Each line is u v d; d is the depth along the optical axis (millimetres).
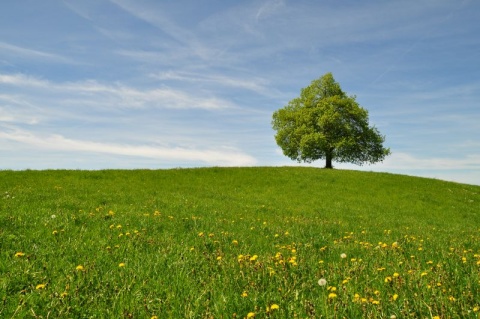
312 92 54625
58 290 4992
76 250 7301
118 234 9188
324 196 29609
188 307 4609
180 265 6559
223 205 19859
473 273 6148
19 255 6332
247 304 4754
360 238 11711
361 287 5500
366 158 54031
